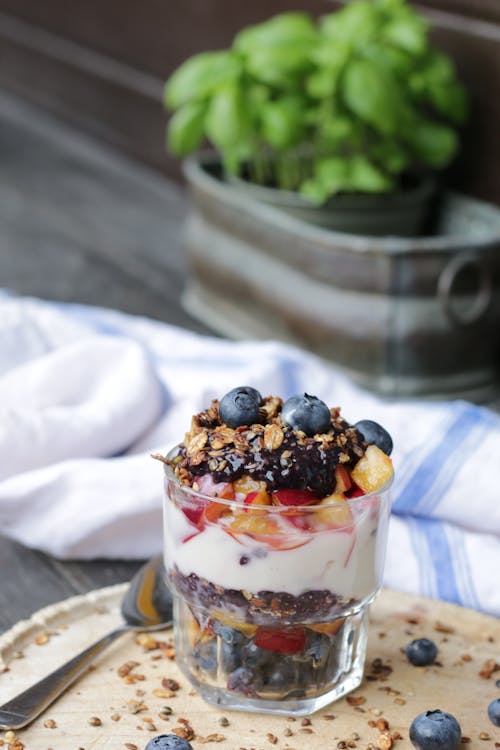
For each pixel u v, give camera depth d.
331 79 1.07
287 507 0.59
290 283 1.06
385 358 1.02
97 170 1.77
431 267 0.99
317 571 0.60
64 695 0.64
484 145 1.17
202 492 0.60
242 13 1.49
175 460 0.63
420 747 0.61
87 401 0.82
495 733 0.62
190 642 0.64
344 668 0.64
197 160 1.23
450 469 0.77
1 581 0.74
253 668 0.63
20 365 0.86
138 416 0.79
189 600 0.62
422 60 1.14
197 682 0.64
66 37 1.94
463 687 0.65
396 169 1.13
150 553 0.76
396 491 0.77
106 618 0.69
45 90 2.05
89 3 1.84
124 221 1.53
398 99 1.07
